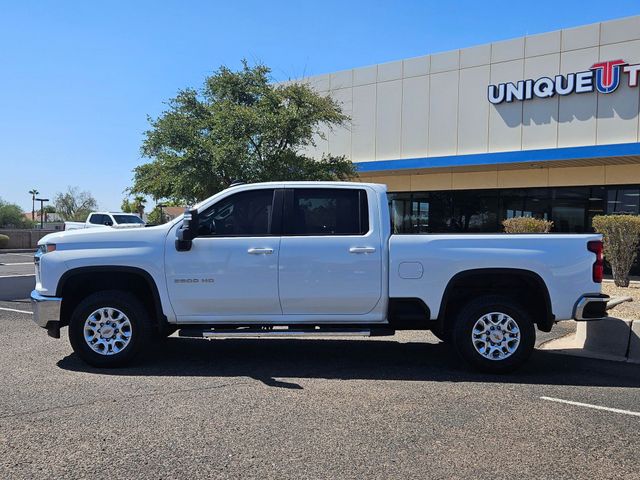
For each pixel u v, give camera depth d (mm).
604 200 17594
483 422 4891
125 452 4168
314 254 6418
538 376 6457
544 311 6594
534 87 17594
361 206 6613
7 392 5578
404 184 21484
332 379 6195
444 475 3855
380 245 6445
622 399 5598
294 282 6422
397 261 6402
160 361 6926
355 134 21750
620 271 13078
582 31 16797
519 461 4098
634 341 7328
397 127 20672
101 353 6457
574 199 18172
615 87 16188
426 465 4012
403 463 4039
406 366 6820
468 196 20312
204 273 6430
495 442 4449
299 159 18562
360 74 21562
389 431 4648
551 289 6355
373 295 6430
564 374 6551
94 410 5070
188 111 19359
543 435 4609
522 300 6863
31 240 34406
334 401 5414
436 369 6695
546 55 17453
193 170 17500
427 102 19938
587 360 7234
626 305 9977
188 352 7461
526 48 17812
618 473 3928
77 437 4438
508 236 6457
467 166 18703
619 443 4461
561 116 17250
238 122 17500
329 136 22391
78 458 4055
